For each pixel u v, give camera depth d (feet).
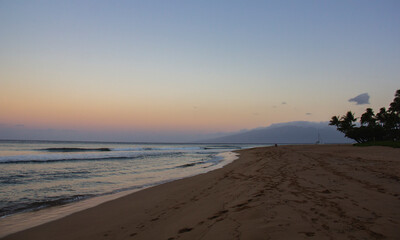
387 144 106.11
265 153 103.19
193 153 140.36
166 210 21.62
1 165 65.67
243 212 16.42
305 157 65.87
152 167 64.28
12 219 21.61
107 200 28.50
